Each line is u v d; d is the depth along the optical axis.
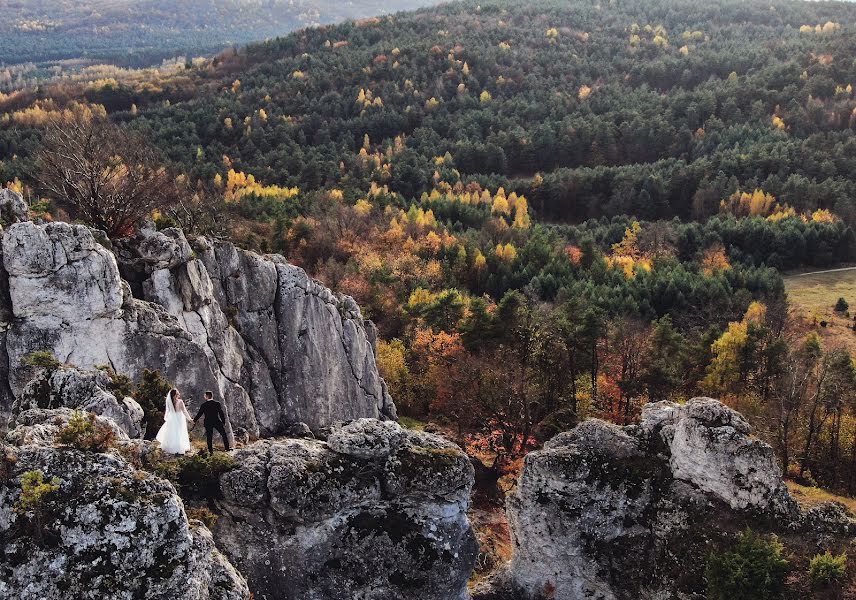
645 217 155.75
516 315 70.12
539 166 196.38
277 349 46.91
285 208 119.94
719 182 153.38
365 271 100.00
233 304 45.22
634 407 66.00
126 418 25.00
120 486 18.31
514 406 62.31
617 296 97.81
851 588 26.45
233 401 40.41
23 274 30.89
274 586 24.08
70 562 17.14
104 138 53.44
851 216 137.50
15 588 16.61
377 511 25.52
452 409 67.38
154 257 38.19
